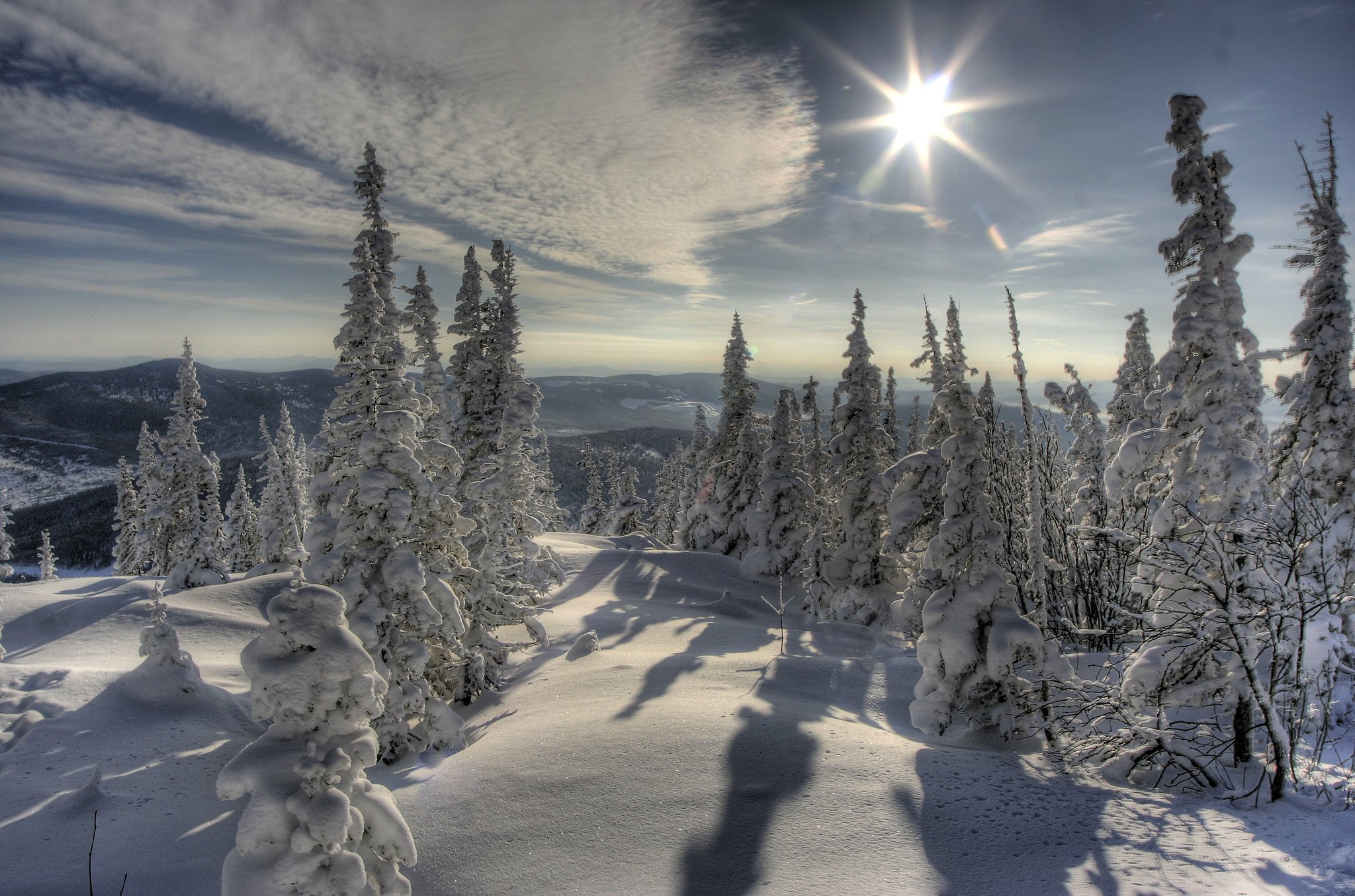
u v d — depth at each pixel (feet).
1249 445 40.93
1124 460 44.19
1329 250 55.31
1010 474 64.80
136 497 202.49
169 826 40.11
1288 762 34.24
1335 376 54.60
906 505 68.28
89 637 86.12
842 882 28.66
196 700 60.54
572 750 42.39
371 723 48.85
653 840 32.76
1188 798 34.30
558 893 29.86
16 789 44.06
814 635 88.99
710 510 156.15
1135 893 25.53
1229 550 37.27
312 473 69.92
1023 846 30.01
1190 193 42.19
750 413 158.30
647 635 85.10
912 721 48.80
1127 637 46.60
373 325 56.59
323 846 20.30
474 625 70.79
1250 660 33.63
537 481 92.02
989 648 46.14
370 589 51.70
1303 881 24.75
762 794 35.86
